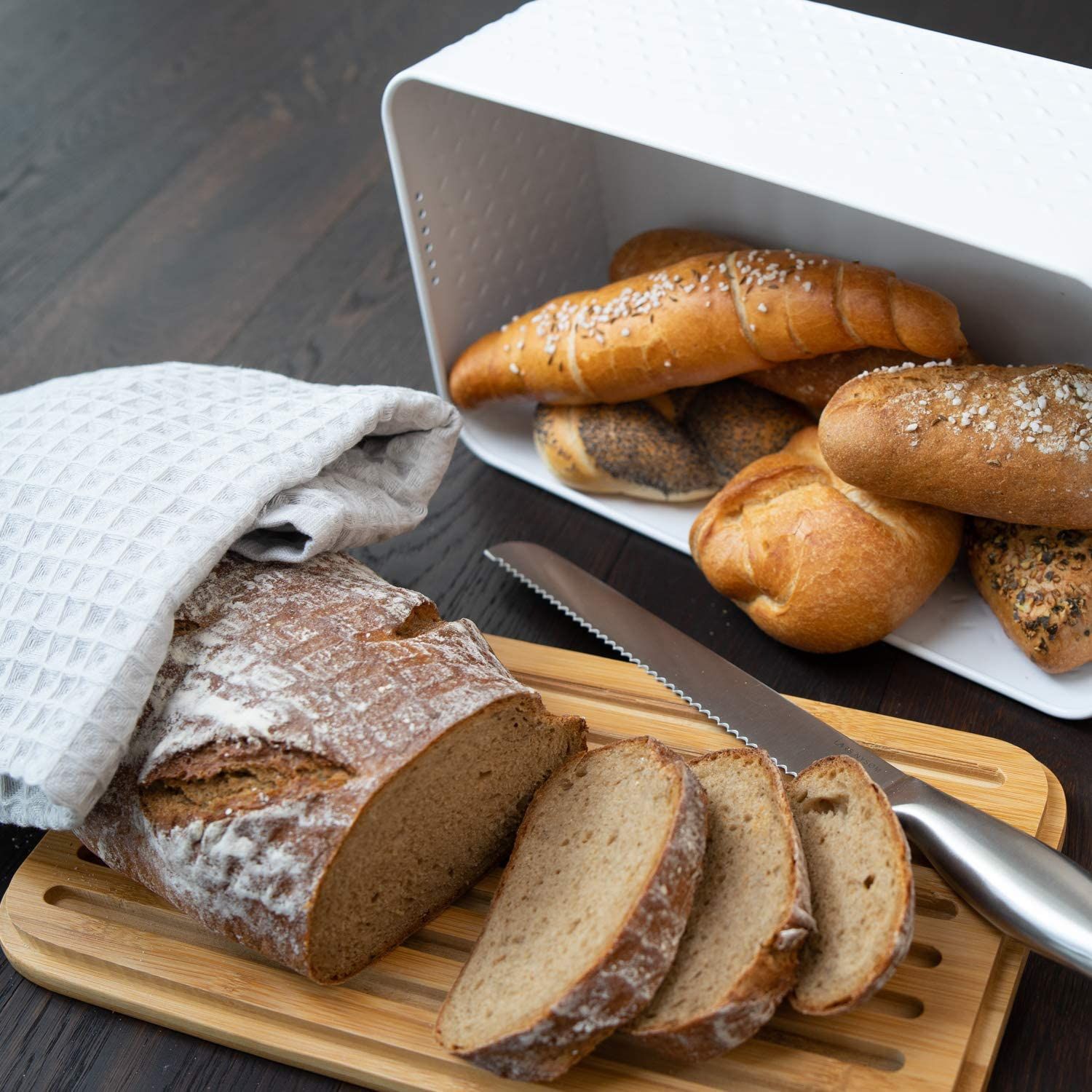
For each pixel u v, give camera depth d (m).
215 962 0.97
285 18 2.28
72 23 2.32
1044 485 1.06
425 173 1.32
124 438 1.10
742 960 0.85
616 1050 0.90
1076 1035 0.93
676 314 1.24
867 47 1.17
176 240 1.87
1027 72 1.11
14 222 1.92
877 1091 0.85
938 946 0.93
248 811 0.90
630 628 1.22
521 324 1.37
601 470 1.36
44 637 0.99
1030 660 1.15
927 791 0.98
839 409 1.12
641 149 1.49
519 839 1.01
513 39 1.25
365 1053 0.92
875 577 1.12
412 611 1.05
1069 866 0.89
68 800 0.93
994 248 0.94
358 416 1.14
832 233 1.40
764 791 0.95
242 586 1.05
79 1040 0.98
